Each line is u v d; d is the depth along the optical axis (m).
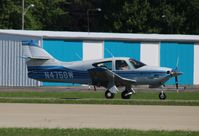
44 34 130.38
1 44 126.56
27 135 42.72
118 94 96.12
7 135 42.59
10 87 120.12
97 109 63.22
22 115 56.34
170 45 139.00
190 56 140.50
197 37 142.50
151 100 76.06
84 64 85.12
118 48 134.88
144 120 53.56
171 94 98.38
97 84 84.56
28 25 195.75
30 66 87.62
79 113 58.78
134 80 83.69
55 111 60.38
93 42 133.12
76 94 94.31
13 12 193.25
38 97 83.38
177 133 44.34
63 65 86.50
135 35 138.50
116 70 83.62
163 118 55.38
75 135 42.88
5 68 126.38
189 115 58.22
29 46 87.88
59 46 129.88
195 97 90.62
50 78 86.75
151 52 137.50
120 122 51.78
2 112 58.81
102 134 43.34
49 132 44.06
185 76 139.88
